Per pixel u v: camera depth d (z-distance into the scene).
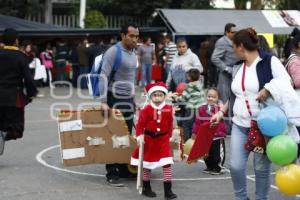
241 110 6.56
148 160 7.69
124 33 8.37
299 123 6.37
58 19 31.83
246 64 6.60
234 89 6.62
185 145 8.88
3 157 10.25
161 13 26.42
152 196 7.77
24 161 9.95
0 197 7.65
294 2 33.66
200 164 9.92
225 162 10.04
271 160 6.40
